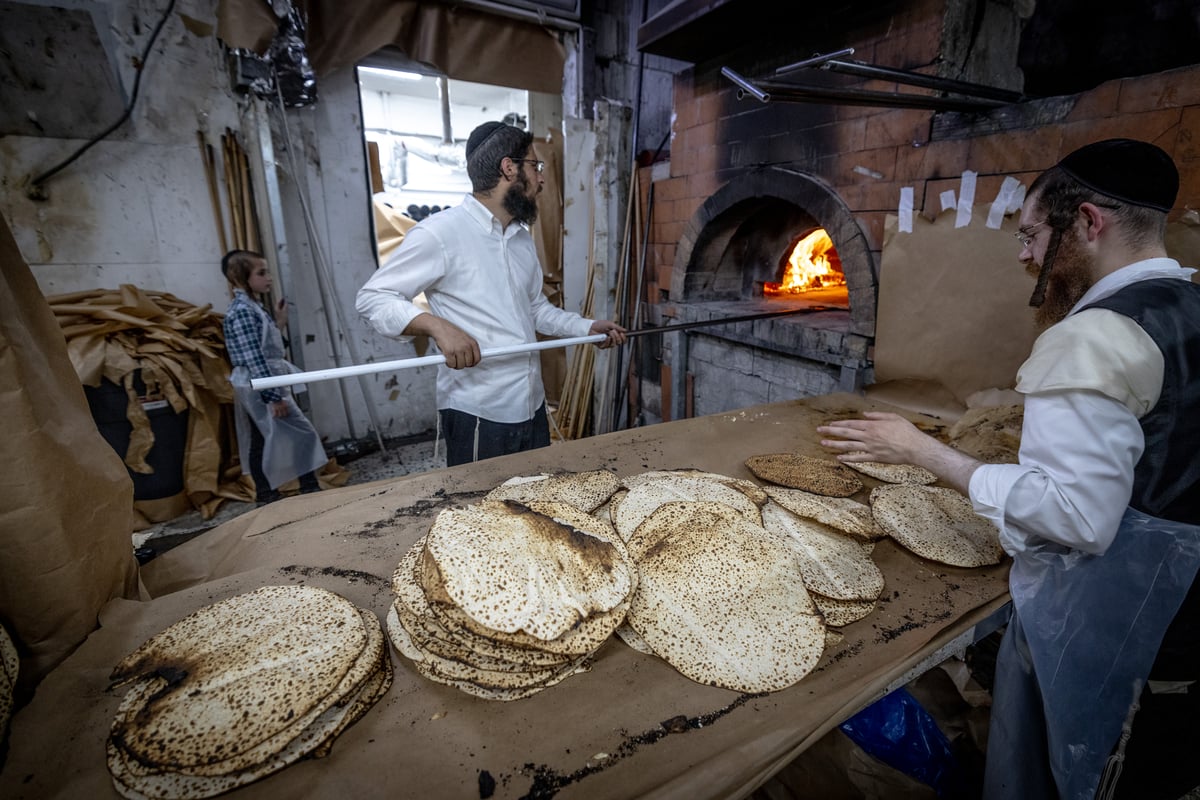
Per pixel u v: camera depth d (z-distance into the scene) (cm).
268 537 122
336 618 89
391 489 146
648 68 462
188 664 79
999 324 193
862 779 127
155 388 287
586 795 66
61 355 89
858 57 228
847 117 238
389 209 421
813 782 128
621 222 430
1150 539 88
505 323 201
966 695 151
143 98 299
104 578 93
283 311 338
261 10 293
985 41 204
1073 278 99
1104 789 101
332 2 330
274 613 91
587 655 89
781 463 162
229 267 290
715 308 335
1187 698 113
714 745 74
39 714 74
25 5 253
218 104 316
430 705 79
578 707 80
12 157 278
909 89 211
